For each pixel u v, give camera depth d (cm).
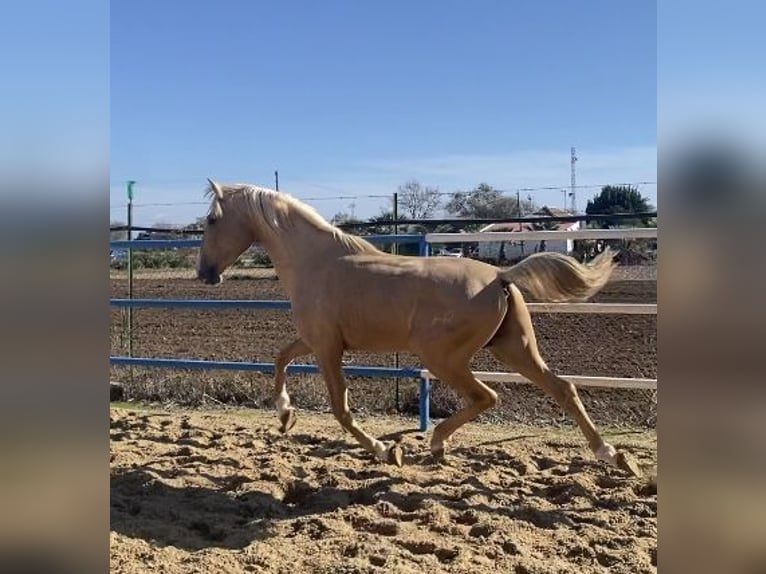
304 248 499
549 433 617
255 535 387
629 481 475
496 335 466
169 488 472
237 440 602
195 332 1147
